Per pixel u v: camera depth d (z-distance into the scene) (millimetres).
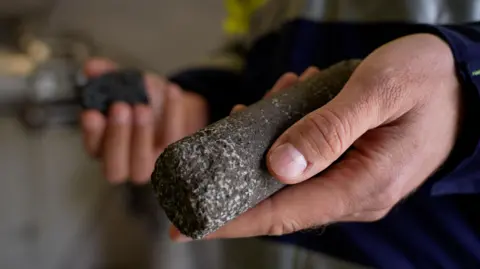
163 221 1012
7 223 1166
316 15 452
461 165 335
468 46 328
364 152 314
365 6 429
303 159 271
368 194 311
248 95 517
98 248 1225
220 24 1107
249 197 271
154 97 520
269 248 488
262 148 280
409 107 308
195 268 1045
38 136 1127
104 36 1148
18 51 1038
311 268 465
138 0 1136
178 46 1145
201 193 257
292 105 305
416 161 319
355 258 442
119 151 498
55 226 1196
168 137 520
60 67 925
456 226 412
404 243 428
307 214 307
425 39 331
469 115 330
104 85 495
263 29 512
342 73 334
